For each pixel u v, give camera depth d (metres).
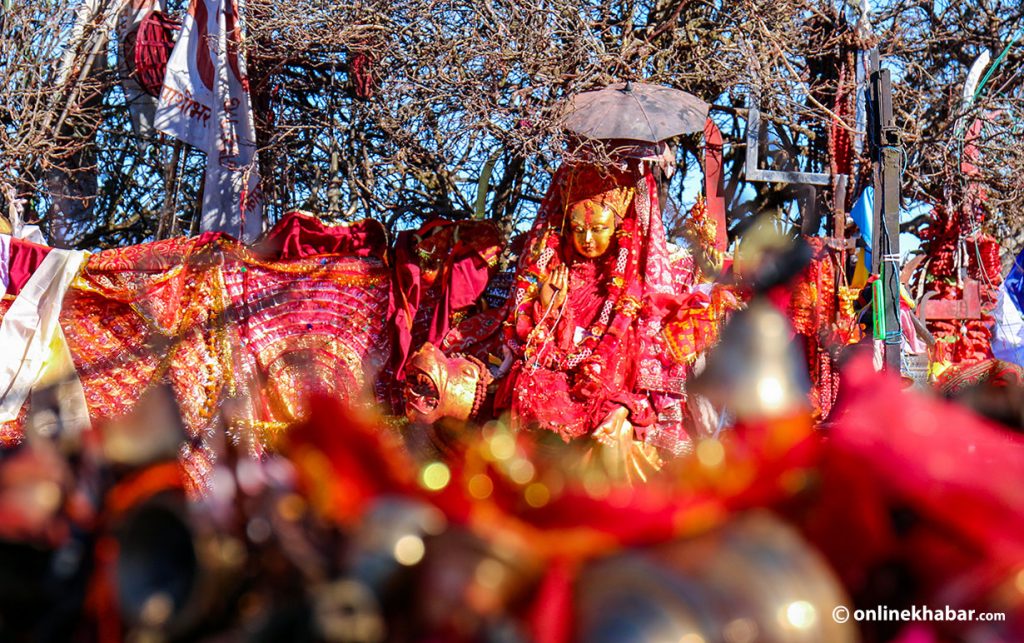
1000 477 2.12
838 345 5.82
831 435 2.22
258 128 9.56
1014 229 10.52
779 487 2.11
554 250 7.35
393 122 9.05
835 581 2.05
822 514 2.13
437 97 8.52
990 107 9.37
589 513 1.96
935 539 2.10
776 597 1.74
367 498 2.17
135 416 2.62
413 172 10.16
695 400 6.79
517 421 6.73
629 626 1.69
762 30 8.81
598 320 7.10
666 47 9.65
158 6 9.59
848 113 9.02
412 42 9.00
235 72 8.93
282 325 7.61
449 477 2.10
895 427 2.20
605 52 8.87
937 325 8.85
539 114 7.65
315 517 2.26
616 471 6.60
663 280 7.07
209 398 7.34
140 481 2.52
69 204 10.39
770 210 10.35
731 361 2.23
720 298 6.88
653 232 7.18
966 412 2.32
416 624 1.81
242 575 2.15
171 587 2.11
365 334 7.67
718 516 1.96
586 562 1.86
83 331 7.51
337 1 8.88
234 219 8.85
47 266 7.44
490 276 7.70
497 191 10.12
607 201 7.22
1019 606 2.01
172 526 2.13
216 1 8.85
